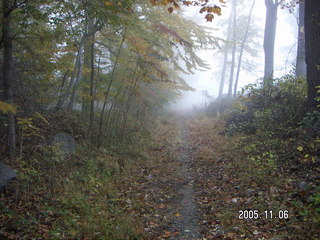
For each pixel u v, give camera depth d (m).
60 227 4.39
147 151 10.51
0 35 6.86
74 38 8.97
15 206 4.59
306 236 3.72
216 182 6.71
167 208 5.57
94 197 5.84
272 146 7.59
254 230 4.22
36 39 7.34
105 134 9.91
